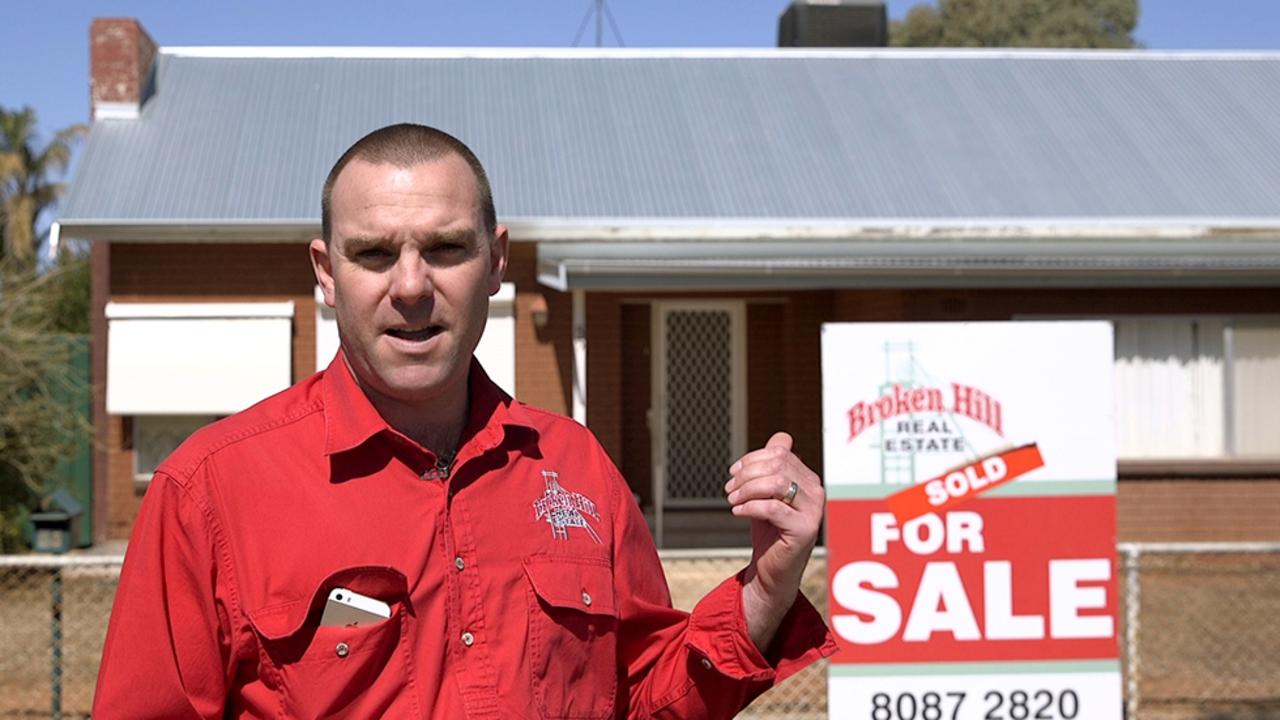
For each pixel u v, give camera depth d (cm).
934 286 1173
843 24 1827
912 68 1669
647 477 1400
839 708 498
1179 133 1550
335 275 206
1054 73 1677
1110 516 504
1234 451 1320
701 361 1412
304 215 1285
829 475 505
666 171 1419
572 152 1440
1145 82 1664
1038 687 501
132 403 1287
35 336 1240
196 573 198
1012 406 507
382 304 202
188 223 1258
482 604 205
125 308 1291
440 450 215
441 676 199
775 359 1417
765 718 697
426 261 203
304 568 196
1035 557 504
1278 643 923
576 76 1602
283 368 1294
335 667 193
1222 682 806
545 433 228
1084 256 1202
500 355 1309
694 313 1411
